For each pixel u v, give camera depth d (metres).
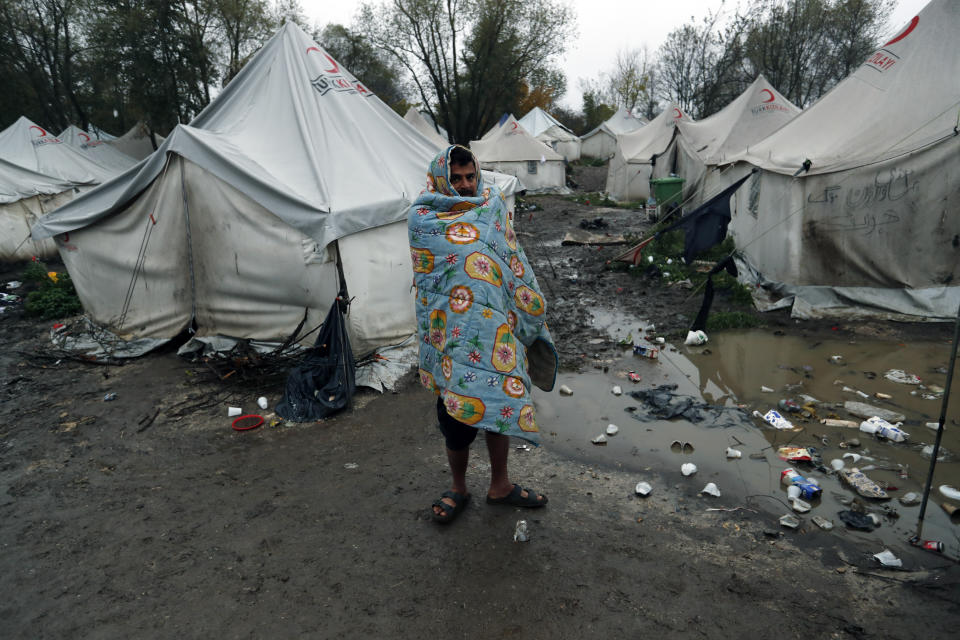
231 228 5.54
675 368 5.49
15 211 12.12
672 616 2.41
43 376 5.76
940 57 6.79
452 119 36.72
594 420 4.44
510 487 3.23
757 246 8.12
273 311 5.68
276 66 6.42
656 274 9.07
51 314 7.91
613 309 7.62
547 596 2.56
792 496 3.26
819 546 2.85
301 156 5.63
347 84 6.54
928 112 6.49
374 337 5.52
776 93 12.72
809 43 29.34
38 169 13.66
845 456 3.74
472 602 2.54
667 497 3.36
